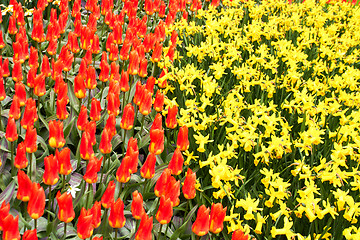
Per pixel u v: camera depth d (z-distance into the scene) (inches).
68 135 141.6
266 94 178.7
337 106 153.6
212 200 128.6
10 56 193.0
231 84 192.1
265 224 115.4
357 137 134.2
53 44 164.9
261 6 278.4
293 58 206.2
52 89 166.9
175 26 224.4
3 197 112.7
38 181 124.6
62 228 109.3
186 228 116.2
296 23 261.3
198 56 195.3
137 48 165.6
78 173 131.4
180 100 169.5
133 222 118.3
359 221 112.2
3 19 204.7
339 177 112.7
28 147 102.0
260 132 136.8
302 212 108.0
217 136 142.2
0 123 141.9
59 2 227.8
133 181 131.5
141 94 133.8
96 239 81.5
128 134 152.6
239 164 131.2
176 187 91.4
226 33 229.3
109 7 221.3
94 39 167.0
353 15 317.4
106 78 150.6
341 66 219.5
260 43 250.2
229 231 107.2
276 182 108.0
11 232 77.2
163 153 146.9
